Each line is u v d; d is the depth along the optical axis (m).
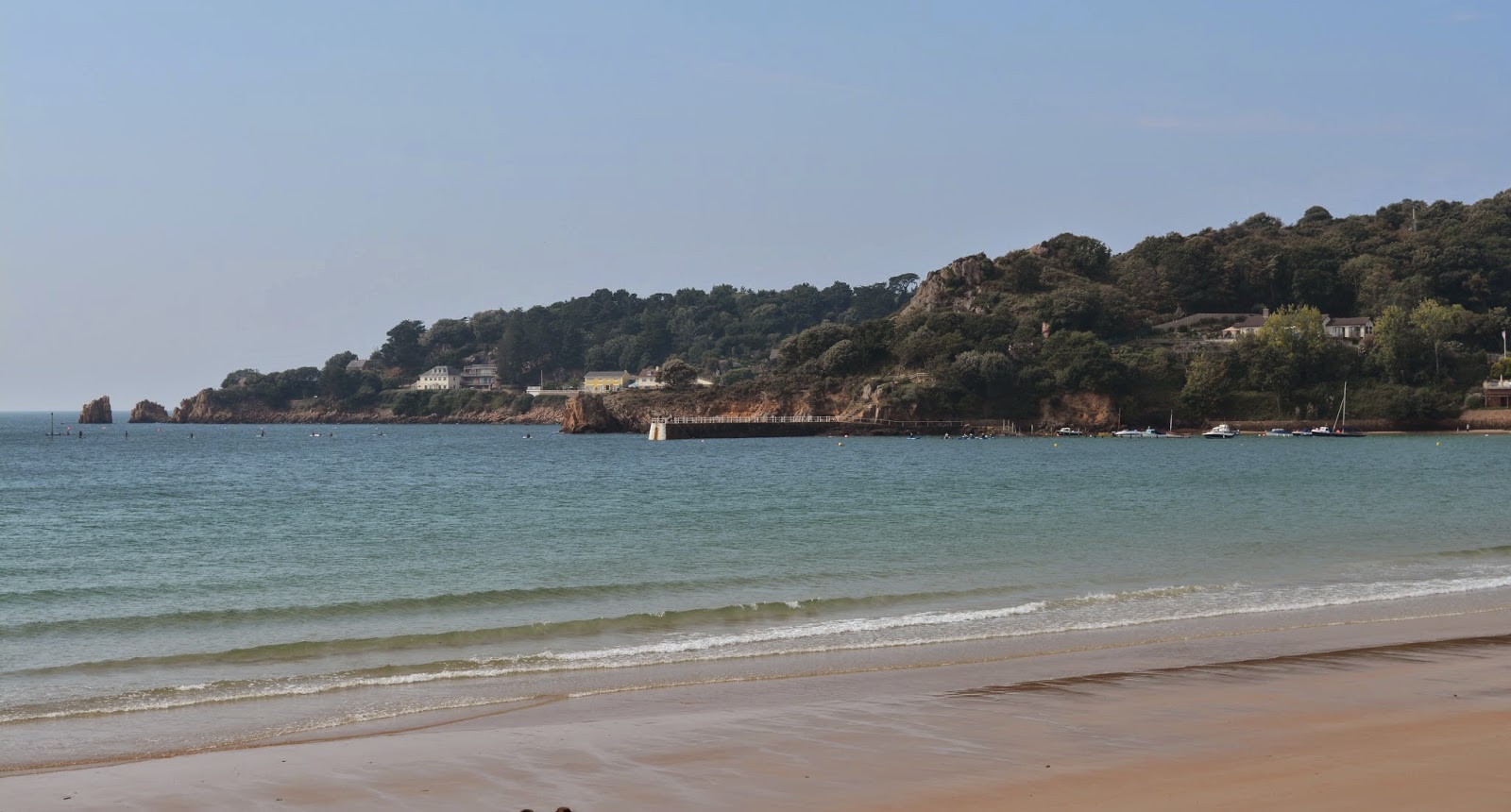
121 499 69.75
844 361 195.25
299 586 33.22
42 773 15.20
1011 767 14.98
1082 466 101.00
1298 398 180.50
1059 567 35.47
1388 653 22.48
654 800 13.84
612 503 62.44
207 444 185.50
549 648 23.94
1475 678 20.28
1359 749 15.61
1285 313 195.12
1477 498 62.78
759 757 15.55
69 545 44.50
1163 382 185.12
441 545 43.09
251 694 19.83
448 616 28.20
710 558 38.34
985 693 19.31
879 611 28.09
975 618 26.70
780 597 30.31
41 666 22.58
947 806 13.40
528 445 168.25
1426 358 180.50
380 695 19.72
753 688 19.89
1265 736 16.42
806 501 62.44
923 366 190.50
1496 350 192.00
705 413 197.12
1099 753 15.57
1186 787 13.98
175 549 42.88
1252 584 31.72
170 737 17.03
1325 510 55.06
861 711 18.09
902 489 72.69
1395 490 69.25
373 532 48.41
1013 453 129.25
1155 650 23.05
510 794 14.12
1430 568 34.91
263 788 14.45
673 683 20.42
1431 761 14.94
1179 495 66.25
